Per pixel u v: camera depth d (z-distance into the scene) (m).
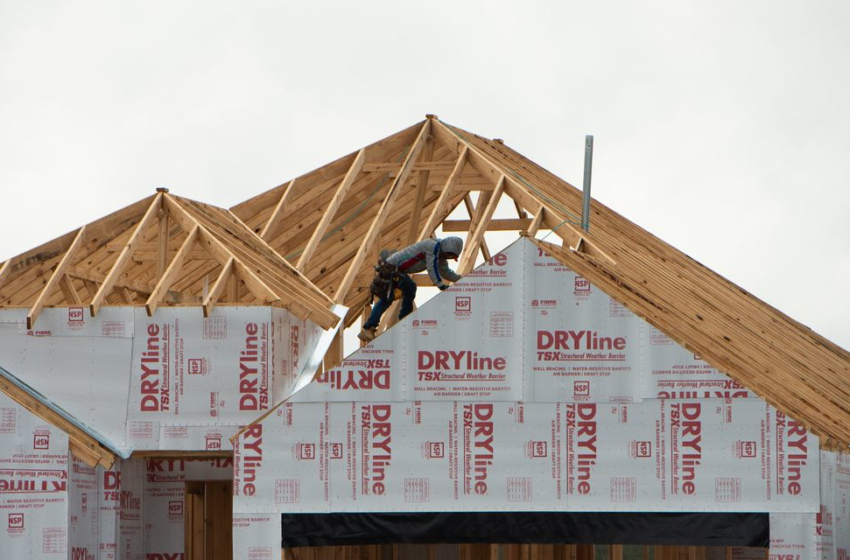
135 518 50.88
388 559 66.38
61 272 51.62
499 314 44.72
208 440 48.81
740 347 50.47
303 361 53.00
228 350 49.22
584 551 67.31
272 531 44.09
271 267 55.31
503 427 44.34
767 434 43.59
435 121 67.94
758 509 43.38
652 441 44.03
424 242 55.22
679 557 61.94
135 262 63.03
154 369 49.25
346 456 44.38
